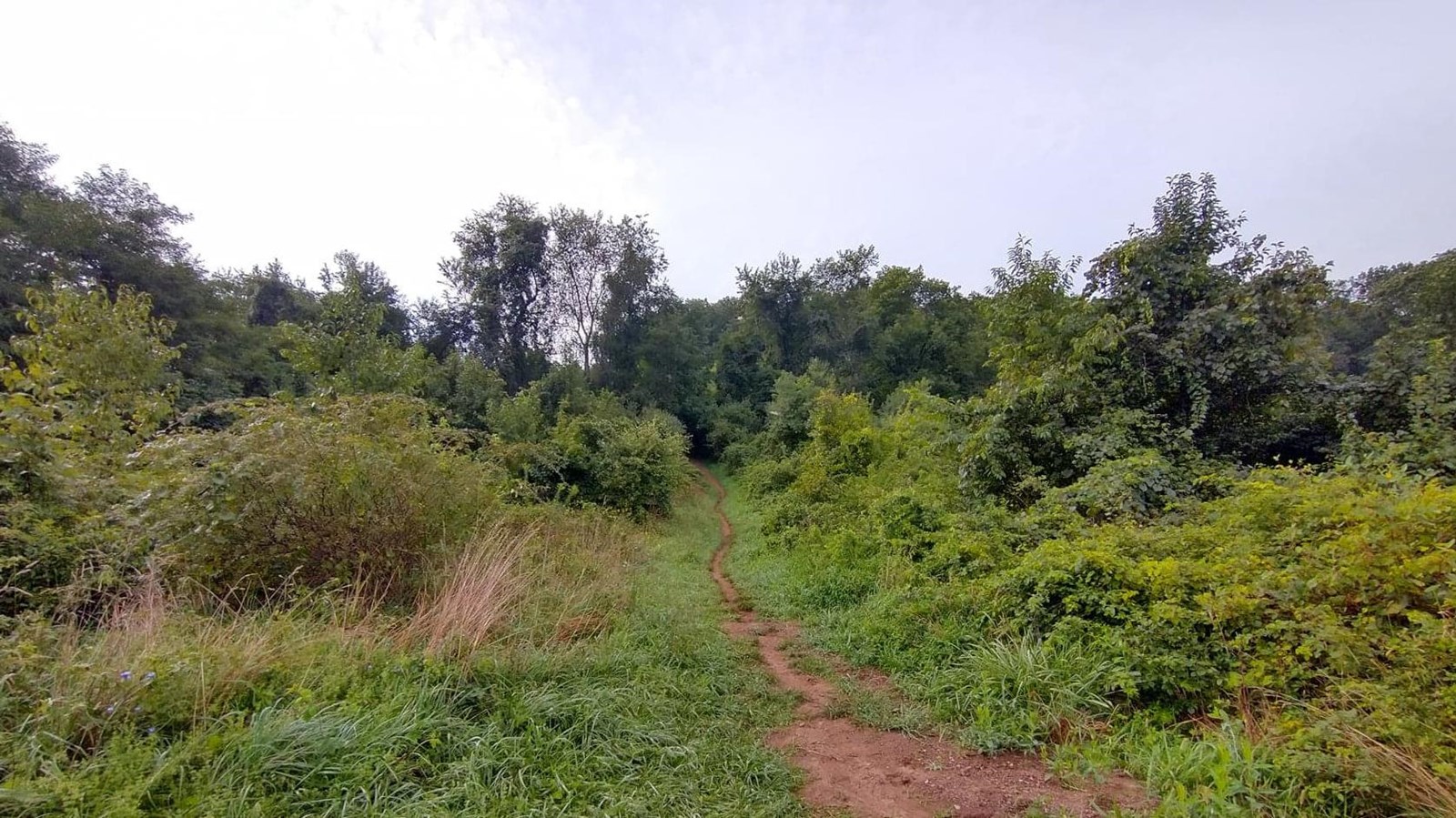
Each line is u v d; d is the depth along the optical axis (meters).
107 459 6.21
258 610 4.82
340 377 12.23
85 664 3.03
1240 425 8.45
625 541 11.25
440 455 7.03
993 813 3.16
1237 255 8.66
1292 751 2.94
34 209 18.80
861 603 7.06
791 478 19.22
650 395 38.41
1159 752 3.34
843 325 41.47
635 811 3.01
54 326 7.71
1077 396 8.62
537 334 35.62
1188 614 3.99
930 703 4.59
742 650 6.02
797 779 3.58
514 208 33.69
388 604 5.34
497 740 3.46
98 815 2.35
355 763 2.97
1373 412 7.74
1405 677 3.01
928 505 8.43
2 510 4.39
